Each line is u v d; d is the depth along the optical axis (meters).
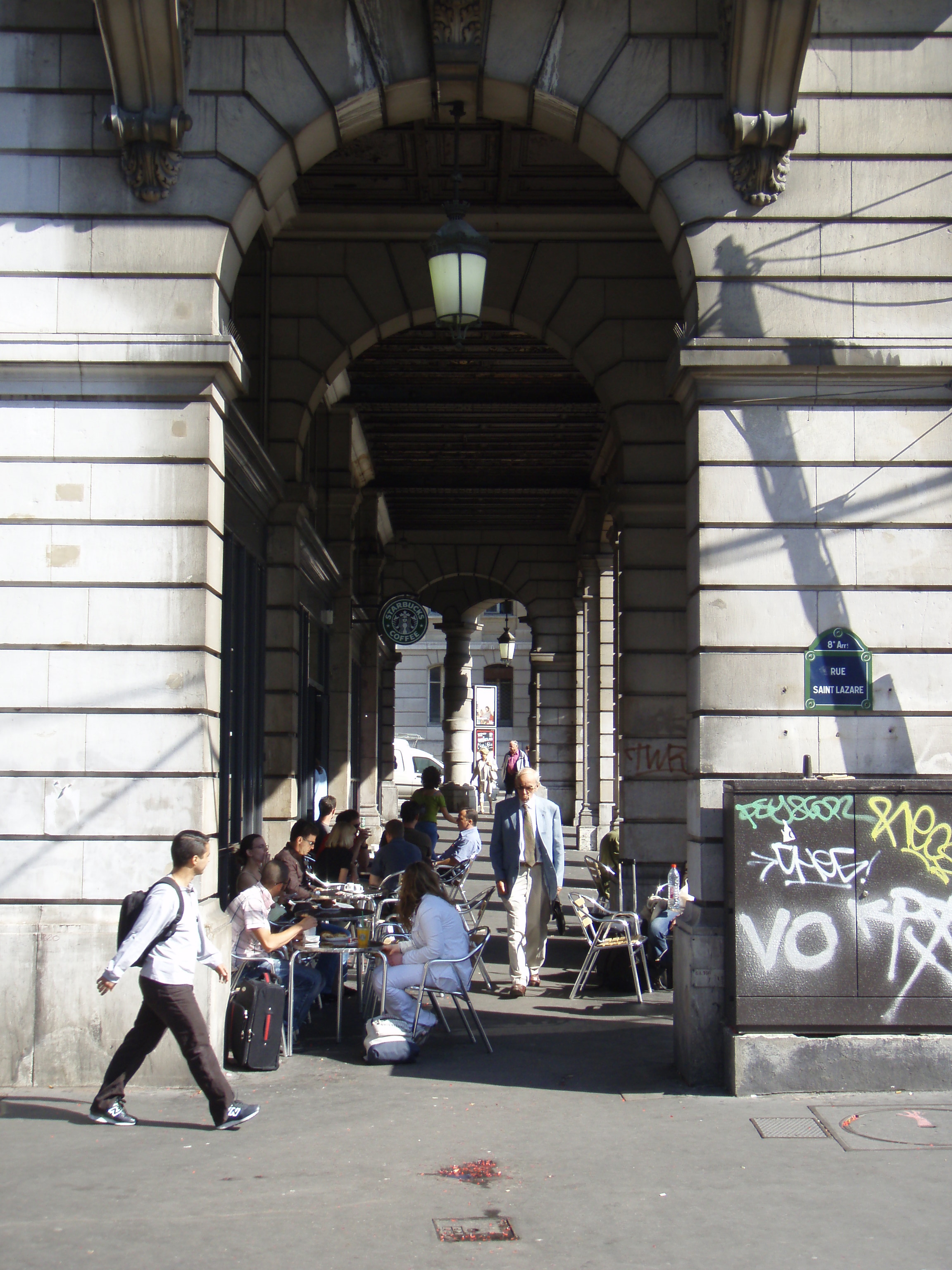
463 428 20.58
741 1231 4.77
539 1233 4.75
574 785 29.62
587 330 12.30
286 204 11.73
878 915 6.79
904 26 7.61
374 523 25.11
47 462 7.42
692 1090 6.88
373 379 18.27
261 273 12.06
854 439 7.41
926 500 7.38
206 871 7.39
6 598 7.36
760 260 7.52
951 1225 4.83
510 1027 8.80
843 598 7.34
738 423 7.41
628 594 12.34
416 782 40.59
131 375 7.39
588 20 7.66
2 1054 7.01
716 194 7.55
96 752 7.30
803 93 7.59
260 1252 4.55
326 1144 5.86
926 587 7.36
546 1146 5.83
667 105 7.60
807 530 7.38
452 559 30.08
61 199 7.53
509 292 12.29
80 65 7.58
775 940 6.77
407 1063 7.62
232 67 7.61
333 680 19.16
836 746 7.26
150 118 7.36
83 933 7.08
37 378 7.41
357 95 7.65
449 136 10.59
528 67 7.64
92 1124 6.21
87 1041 7.02
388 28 7.66
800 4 7.06
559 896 15.97
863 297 7.50
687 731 7.83
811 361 7.34
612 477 19.23
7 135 7.55
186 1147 5.82
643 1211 4.98
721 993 7.02
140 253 7.52
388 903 9.66
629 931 9.90
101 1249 4.57
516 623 49.44
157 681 7.33
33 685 7.33
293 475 12.15
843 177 7.55
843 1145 5.81
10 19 7.58
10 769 7.29
